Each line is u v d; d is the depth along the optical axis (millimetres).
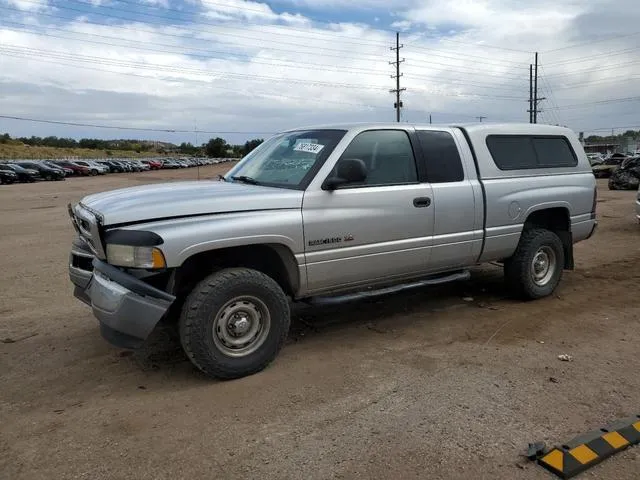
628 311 5727
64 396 3846
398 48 60406
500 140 5828
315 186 4422
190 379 4094
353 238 4594
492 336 4988
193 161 98125
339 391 3859
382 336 5031
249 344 4137
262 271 4559
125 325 3758
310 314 5742
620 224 12570
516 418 3449
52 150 115125
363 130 4785
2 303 6285
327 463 2979
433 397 3742
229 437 3256
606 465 2951
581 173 6551
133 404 3699
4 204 22688
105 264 3928
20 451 3129
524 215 5852
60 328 5348
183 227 3812
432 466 2945
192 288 4109
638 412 3527
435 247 5164
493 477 2848
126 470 2932
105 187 37281
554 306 5941
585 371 4172
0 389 3973
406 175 5012
